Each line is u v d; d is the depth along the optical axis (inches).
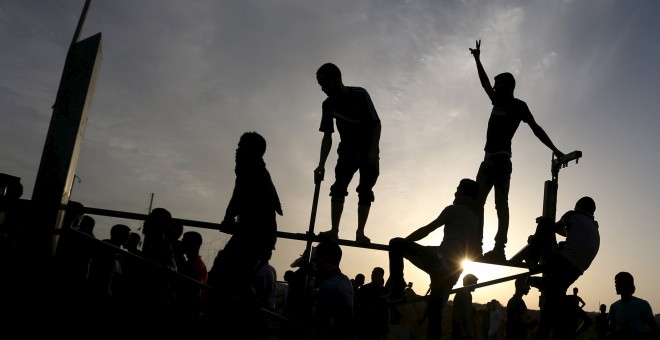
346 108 244.1
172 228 227.3
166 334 174.7
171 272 167.6
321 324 215.3
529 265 267.1
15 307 132.3
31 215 134.5
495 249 269.7
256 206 188.4
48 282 136.2
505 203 273.9
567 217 273.3
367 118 245.0
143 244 201.6
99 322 153.0
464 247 232.5
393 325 381.4
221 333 181.6
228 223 201.6
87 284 153.7
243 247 185.2
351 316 221.9
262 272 243.9
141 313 168.2
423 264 237.6
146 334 167.8
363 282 382.0
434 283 232.2
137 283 194.2
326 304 216.4
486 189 277.0
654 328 279.3
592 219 266.5
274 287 251.6
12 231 145.9
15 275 132.8
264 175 192.1
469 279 343.3
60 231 140.1
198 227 209.2
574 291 343.9
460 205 239.5
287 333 219.3
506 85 283.4
